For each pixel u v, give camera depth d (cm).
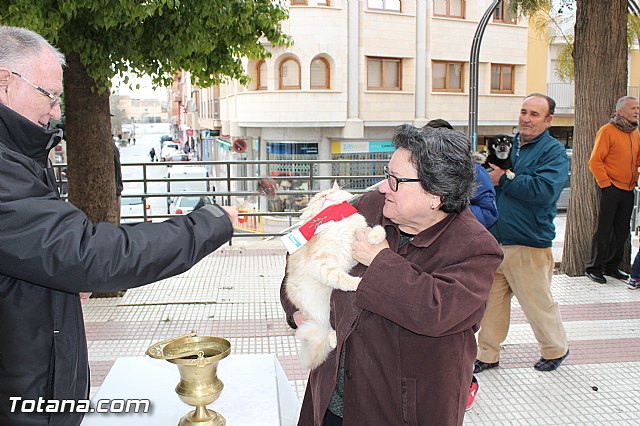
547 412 367
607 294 604
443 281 183
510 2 767
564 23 1088
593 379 411
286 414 262
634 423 354
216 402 219
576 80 664
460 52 1988
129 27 498
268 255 767
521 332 499
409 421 192
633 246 802
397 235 209
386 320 195
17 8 400
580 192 662
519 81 2117
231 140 2261
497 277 411
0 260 153
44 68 183
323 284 203
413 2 1884
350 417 198
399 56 1900
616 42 641
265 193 209
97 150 576
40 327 175
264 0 586
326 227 201
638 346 470
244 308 558
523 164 401
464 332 198
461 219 202
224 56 612
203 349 202
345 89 1839
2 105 166
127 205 1407
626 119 611
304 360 210
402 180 193
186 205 1416
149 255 162
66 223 157
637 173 629
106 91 575
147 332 498
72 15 449
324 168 1883
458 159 192
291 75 1827
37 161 180
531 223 392
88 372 201
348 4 1798
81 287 158
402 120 1941
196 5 494
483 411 369
